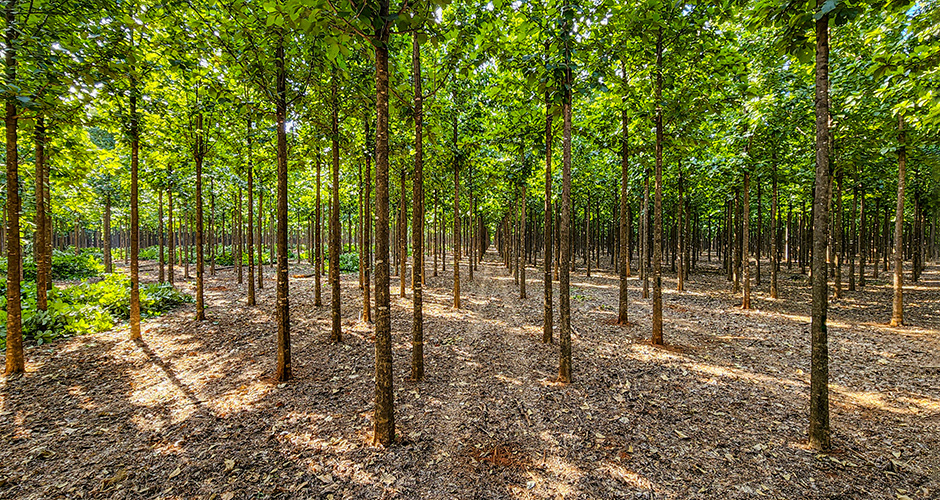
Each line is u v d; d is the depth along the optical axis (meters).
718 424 4.70
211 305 11.41
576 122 9.09
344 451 4.14
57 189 12.07
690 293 14.44
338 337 8.05
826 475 3.70
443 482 3.66
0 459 3.97
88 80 5.48
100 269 18.67
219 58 5.79
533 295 13.79
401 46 6.78
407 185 12.48
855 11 3.37
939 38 4.99
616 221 19.44
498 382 6.01
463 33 5.90
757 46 8.82
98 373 6.27
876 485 3.54
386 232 4.11
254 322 9.46
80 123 6.24
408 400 5.38
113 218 21.70
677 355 7.22
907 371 6.33
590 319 10.10
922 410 4.95
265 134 8.82
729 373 6.35
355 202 18.20
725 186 12.92
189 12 5.52
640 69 7.66
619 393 5.58
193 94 8.42
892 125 8.10
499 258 32.16
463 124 9.52
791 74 9.39
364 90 7.19
